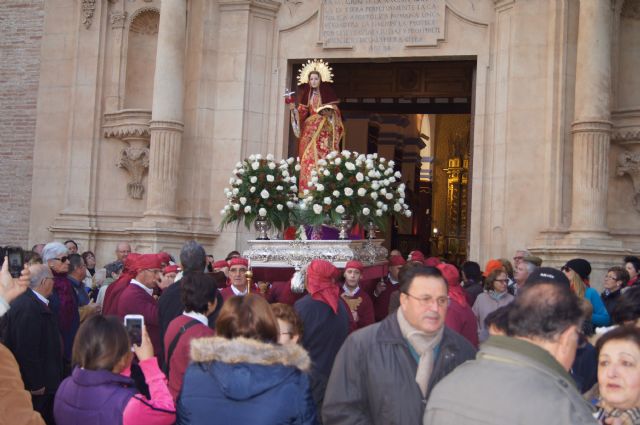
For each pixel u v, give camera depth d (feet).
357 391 14.23
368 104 61.82
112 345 13.92
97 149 54.24
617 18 45.73
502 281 27.22
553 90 45.50
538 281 10.87
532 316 10.09
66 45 55.62
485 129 48.57
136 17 54.34
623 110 44.52
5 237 56.54
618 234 44.86
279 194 34.01
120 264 39.22
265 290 31.32
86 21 54.65
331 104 38.47
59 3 55.93
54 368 21.61
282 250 31.24
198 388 12.21
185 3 50.26
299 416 12.01
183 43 50.06
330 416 14.37
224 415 11.96
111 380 13.71
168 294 22.13
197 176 51.34
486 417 9.55
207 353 12.30
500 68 48.19
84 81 54.60
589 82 42.91
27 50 56.80
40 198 55.47
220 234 50.96
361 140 73.61
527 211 45.91
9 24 57.26
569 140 45.27
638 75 46.14
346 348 14.48
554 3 45.85
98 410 13.35
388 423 13.80
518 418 9.39
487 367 10.03
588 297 27.02
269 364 12.21
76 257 31.63
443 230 88.63
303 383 12.26
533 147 46.09
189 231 49.65
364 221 33.14
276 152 52.19
